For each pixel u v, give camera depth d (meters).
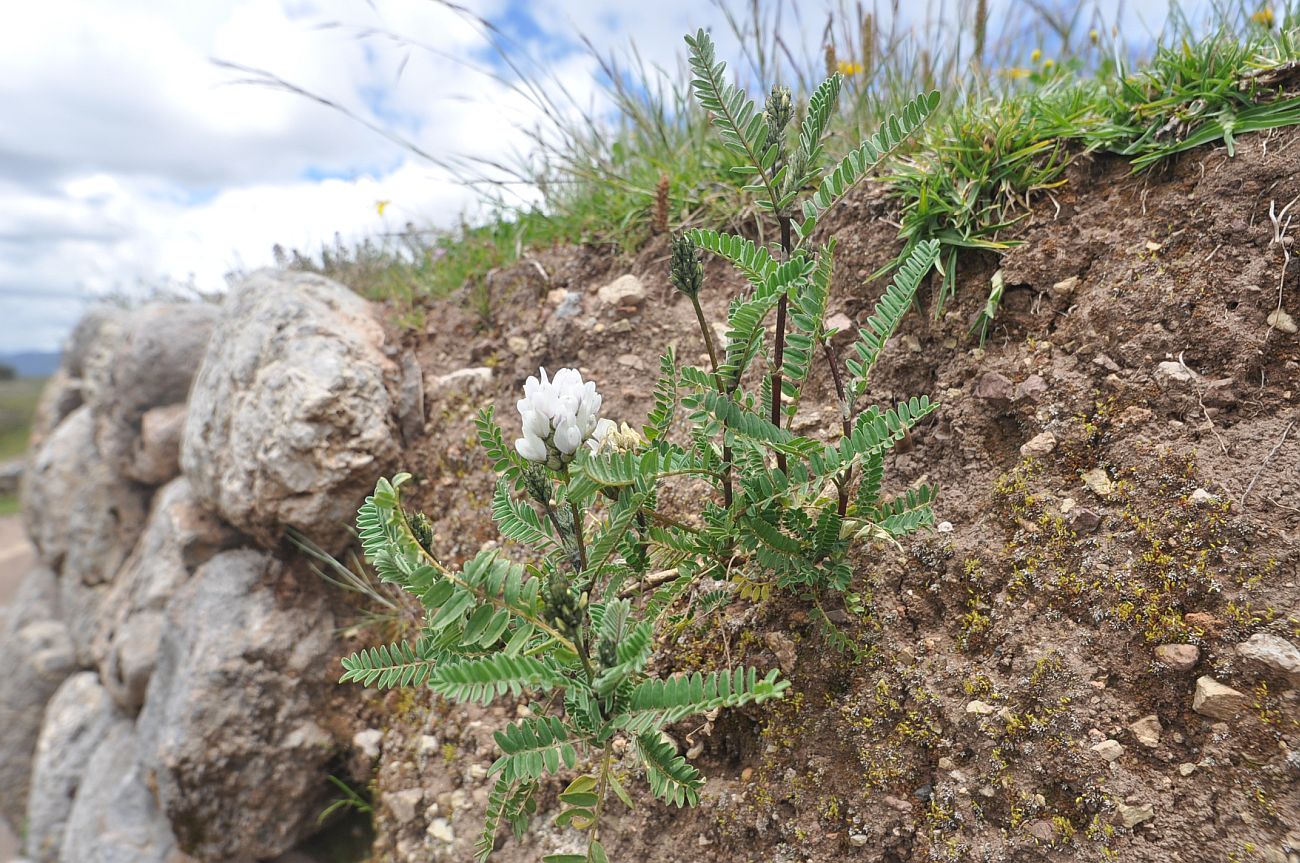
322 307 0.67
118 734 0.74
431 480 0.61
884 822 0.34
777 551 0.35
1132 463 0.35
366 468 0.59
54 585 1.23
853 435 0.32
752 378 0.49
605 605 0.31
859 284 0.48
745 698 0.25
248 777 0.57
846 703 0.36
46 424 1.32
